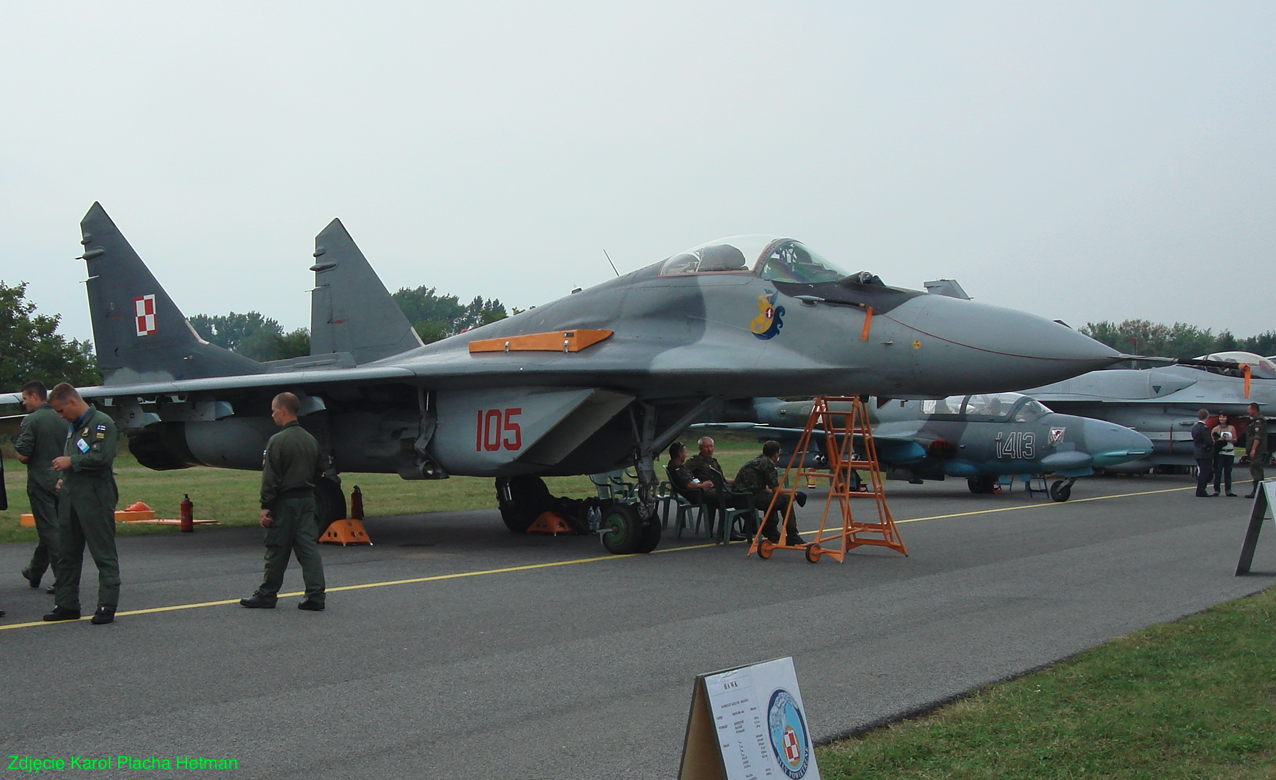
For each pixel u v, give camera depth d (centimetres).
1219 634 680
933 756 443
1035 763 430
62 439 888
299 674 593
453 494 2275
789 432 2402
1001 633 705
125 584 947
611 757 446
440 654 645
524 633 710
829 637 695
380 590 902
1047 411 2066
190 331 1688
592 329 1267
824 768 425
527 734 479
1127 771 421
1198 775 416
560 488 2545
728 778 306
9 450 4128
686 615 779
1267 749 446
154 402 1384
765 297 1142
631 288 1267
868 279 1103
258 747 461
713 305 1182
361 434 1387
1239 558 978
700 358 1144
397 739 472
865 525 1178
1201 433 2094
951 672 590
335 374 1279
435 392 1338
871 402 2220
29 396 902
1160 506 1853
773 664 338
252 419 1454
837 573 1012
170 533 1510
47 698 541
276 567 802
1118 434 1953
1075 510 1778
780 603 832
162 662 622
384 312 1698
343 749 458
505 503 1470
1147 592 879
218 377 1659
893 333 1046
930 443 2144
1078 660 613
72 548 758
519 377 1221
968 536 1358
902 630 718
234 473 3419
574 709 521
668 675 591
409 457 1349
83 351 5394
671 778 420
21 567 1102
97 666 612
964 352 1006
